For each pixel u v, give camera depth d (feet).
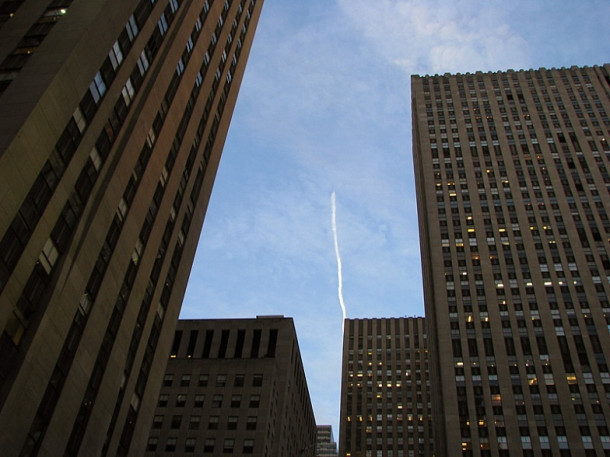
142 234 160.15
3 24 140.67
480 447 289.33
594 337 315.58
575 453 280.92
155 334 172.76
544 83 454.81
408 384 561.02
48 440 117.19
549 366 309.63
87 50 129.90
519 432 291.17
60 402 121.08
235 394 318.24
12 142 104.73
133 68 152.25
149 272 163.22
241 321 374.84
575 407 294.46
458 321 333.21
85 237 127.54
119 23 144.15
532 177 392.68
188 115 193.77
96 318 134.62
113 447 144.77
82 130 128.67
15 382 105.40
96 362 137.28
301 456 400.67
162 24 174.70
